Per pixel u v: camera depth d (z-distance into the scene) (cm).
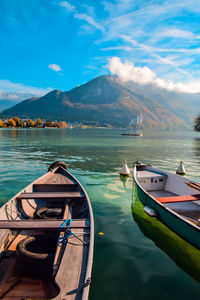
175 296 394
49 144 4109
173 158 2392
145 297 389
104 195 986
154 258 513
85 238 441
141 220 731
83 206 679
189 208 798
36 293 347
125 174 1401
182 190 928
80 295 302
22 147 3400
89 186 1134
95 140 5766
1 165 1752
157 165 1912
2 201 888
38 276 391
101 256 514
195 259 518
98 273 451
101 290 403
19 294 346
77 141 5162
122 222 711
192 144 4800
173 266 485
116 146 3959
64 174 1094
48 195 691
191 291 408
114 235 620
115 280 432
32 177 1330
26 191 778
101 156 2445
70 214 607
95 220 721
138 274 452
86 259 376
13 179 1272
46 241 488
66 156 2394
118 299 382
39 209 699
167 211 614
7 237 497
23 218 651
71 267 354
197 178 1418
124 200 923
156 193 993
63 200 812
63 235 450
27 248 458
